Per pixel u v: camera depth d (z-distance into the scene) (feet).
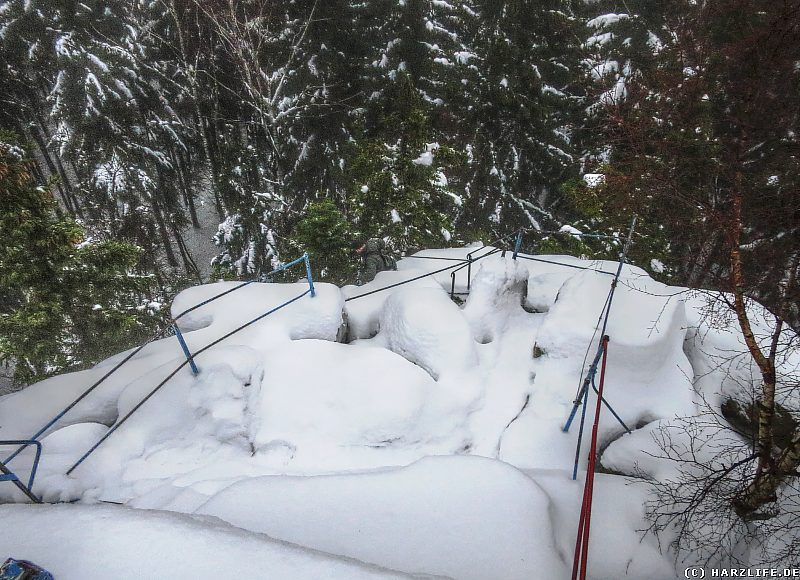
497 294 22.98
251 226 53.67
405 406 18.20
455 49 53.93
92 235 58.65
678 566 13.91
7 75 64.59
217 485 15.65
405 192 39.55
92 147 58.13
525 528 12.98
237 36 50.08
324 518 13.12
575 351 20.04
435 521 13.10
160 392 18.57
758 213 13.96
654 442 17.56
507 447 18.28
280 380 18.99
